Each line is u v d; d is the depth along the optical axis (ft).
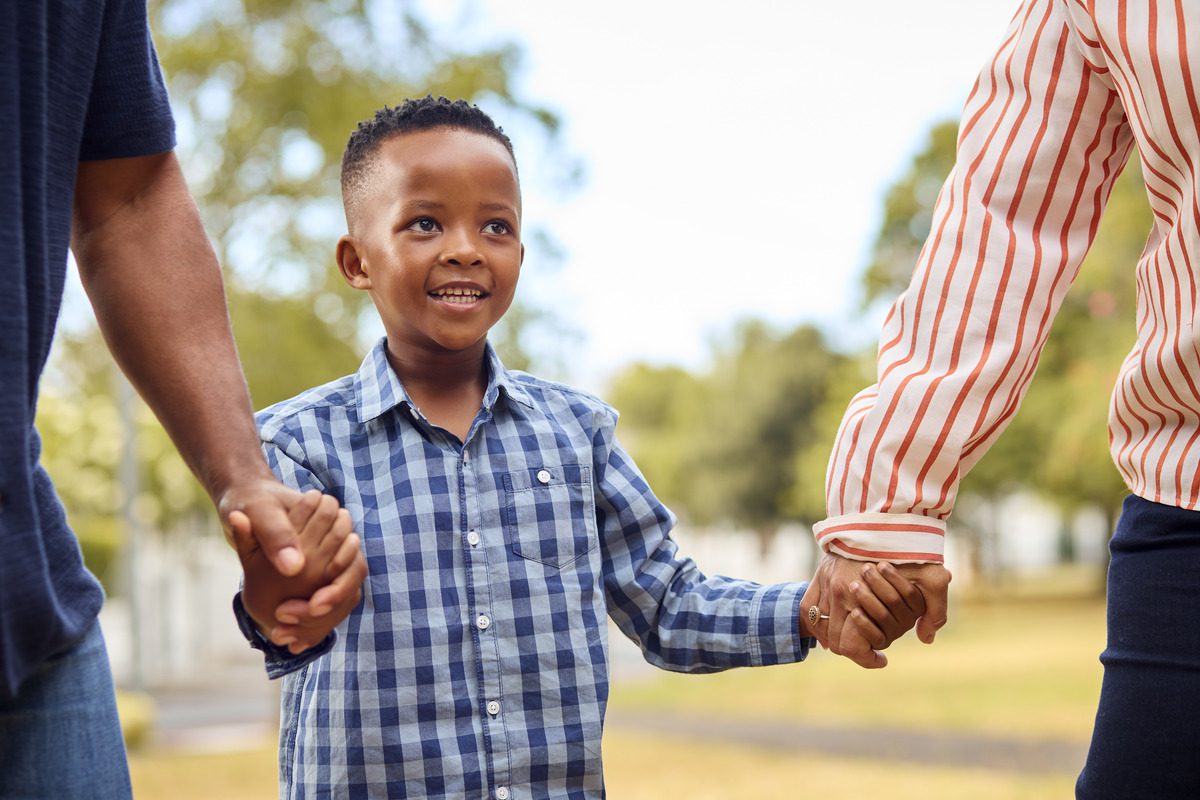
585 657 6.48
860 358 105.81
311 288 35.14
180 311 5.19
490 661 6.31
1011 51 6.35
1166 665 5.18
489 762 6.20
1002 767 30.94
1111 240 63.87
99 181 5.21
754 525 130.93
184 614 81.97
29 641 4.33
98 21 4.70
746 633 6.93
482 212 6.70
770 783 29.09
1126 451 5.57
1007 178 6.23
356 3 34.73
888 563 6.27
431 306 6.64
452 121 6.79
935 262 6.33
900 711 44.57
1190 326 5.15
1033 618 99.86
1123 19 5.37
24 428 4.25
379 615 6.25
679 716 46.60
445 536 6.41
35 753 4.53
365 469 6.54
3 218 4.19
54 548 4.57
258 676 77.51
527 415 6.84
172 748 40.37
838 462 6.45
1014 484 92.58
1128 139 6.21
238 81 34.63
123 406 53.83
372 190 6.84
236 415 5.09
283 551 4.67
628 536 7.11
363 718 6.16
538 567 6.52
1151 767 5.19
